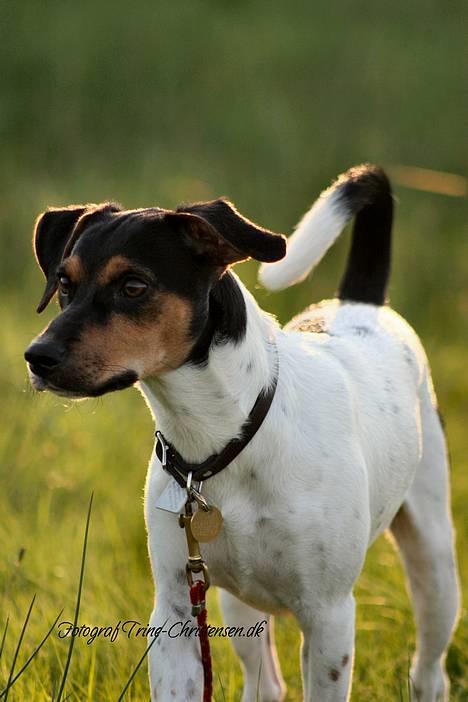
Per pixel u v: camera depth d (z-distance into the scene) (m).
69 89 24.39
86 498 11.55
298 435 6.92
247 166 22.14
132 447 12.40
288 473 6.84
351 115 25.05
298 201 20.69
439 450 8.64
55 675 8.16
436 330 16.92
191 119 23.89
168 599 7.00
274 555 6.94
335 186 8.59
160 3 28.56
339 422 7.17
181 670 6.86
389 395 7.98
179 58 26.00
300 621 7.19
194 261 6.53
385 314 8.85
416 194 21.67
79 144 22.73
